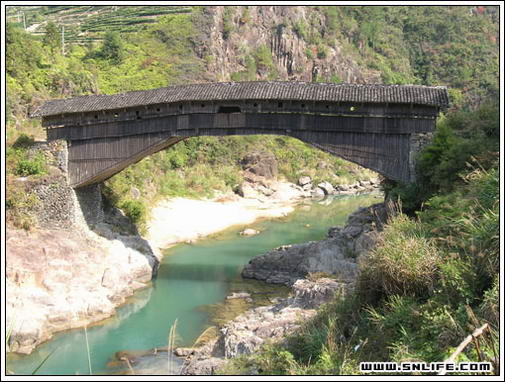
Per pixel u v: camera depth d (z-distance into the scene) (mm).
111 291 22516
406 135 22016
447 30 106250
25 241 23188
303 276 24031
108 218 29016
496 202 10500
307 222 41156
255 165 59375
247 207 48000
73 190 25969
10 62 41969
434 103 20984
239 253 30828
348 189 61562
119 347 17766
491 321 8227
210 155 59625
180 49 81500
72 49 76562
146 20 90312
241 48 93062
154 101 23891
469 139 20062
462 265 9633
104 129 25547
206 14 90938
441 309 9062
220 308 21453
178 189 46812
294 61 98812
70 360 16688
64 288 21203
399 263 10352
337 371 8984
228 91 23359
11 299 19250
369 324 10438
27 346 17547
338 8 114438
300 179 60906
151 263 26969
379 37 111188
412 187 21125
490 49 96000
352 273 20438
